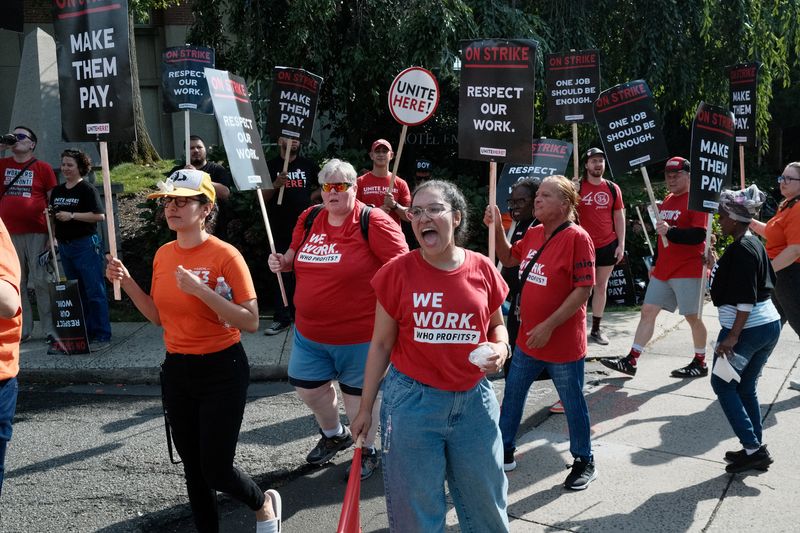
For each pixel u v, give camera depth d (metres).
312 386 4.55
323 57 10.32
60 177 9.71
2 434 3.18
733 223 4.44
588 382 6.42
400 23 10.07
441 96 11.89
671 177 6.31
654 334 7.82
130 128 4.11
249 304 3.47
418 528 2.99
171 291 3.45
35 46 9.53
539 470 4.72
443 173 10.55
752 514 4.07
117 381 6.67
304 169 7.91
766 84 11.89
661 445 5.04
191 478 3.62
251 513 4.31
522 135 4.91
